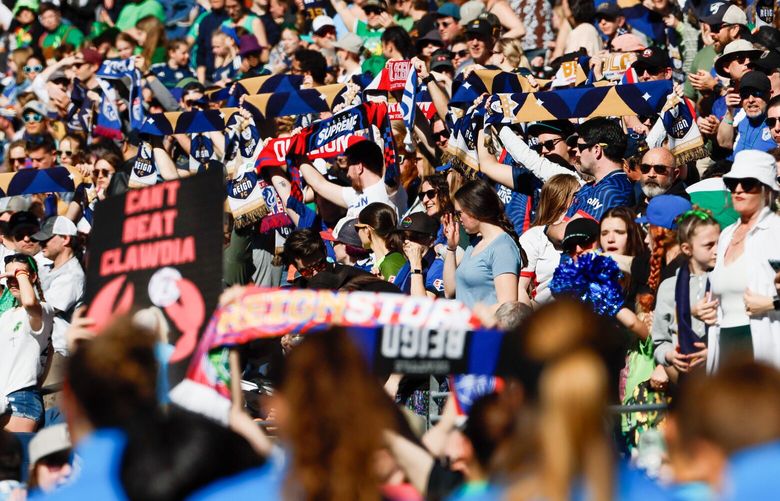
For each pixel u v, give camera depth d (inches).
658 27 1387.8
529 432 355.9
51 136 1649.9
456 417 507.2
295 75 1213.7
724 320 748.0
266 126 1196.5
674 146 1021.8
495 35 1315.2
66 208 1438.2
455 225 978.7
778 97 964.6
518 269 892.0
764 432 338.3
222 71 1689.2
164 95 1492.4
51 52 1859.0
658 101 1024.9
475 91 1106.1
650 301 808.3
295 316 474.9
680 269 770.2
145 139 1233.4
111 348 426.3
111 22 1961.1
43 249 1160.2
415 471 471.8
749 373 346.6
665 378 773.3
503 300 876.0
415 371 449.4
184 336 488.7
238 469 419.5
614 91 1037.8
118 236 517.0
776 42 1151.0
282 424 400.8
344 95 1167.6
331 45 1553.9
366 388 393.1
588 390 346.3
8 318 1062.4
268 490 403.2
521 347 370.6
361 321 471.2
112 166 1310.3
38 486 559.2
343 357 394.6
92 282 518.6
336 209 1141.1
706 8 1199.6
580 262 772.6
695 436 348.2
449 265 983.6
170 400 479.8
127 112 1503.4
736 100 1050.7
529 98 1055.6
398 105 1157.1
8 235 1238.9
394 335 450.3
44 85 1736.0
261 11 1729.8
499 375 447.5
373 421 390.0
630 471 369.7
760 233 744.3
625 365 777.6
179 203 503.5
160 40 1706.4
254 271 1194.6
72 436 437.7
